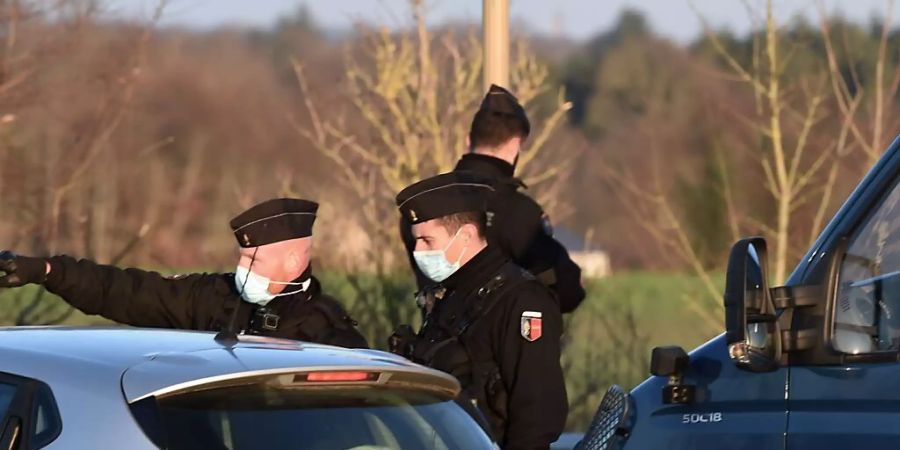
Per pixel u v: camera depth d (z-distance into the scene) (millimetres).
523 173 39875
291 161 41469
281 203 19312
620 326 38531
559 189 40344
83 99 33438
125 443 12289
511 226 21578
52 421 12703
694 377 15680
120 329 15133
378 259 35188
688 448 15344
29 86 32406
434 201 18562
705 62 43094
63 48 32750
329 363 13508
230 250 37031
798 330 14547
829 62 40250
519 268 18734
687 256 42688
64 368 13078
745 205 41906
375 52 38438
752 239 14234
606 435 16609
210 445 12477
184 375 12758
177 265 37031
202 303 20188
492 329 18266
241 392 12984
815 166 40281
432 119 37844
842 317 14430
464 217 18578
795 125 40625
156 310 20219
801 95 40469
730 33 42062
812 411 14336
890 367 13984
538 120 40406
